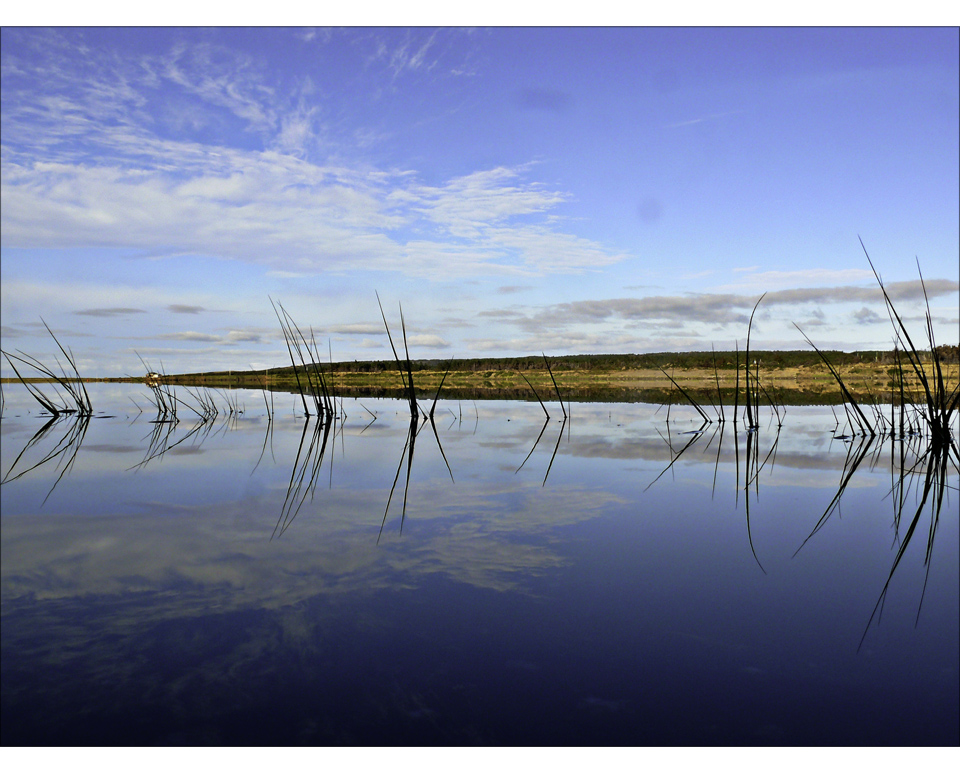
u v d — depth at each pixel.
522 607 1.91
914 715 1.36
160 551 2.44
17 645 1.65
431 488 3.70
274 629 1.75
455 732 1.30
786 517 3.01
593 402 12.12
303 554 2.41
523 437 6.42
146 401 11.91
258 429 7.31
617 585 2.11
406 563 2.32
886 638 1.72
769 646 1.67
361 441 6.08
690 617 1.84
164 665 1.55
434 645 1.66
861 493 3.58
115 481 3.89
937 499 3.44
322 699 1.41
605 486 3.75
